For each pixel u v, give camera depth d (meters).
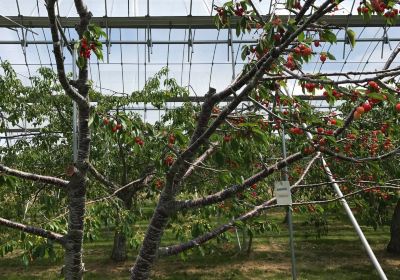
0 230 7.30
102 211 4.51
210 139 3.50
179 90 9.31
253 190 6.27
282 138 5.30
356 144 4.66
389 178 7.82
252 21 2.96
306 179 8.38
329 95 2.97
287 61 3.11
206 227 4.43
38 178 3.24
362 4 2.80
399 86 3.16
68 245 3.20
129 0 12.56
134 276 3.14
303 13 2.50
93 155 8.41
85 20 2.78
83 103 3.04
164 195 3.15
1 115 8.64
